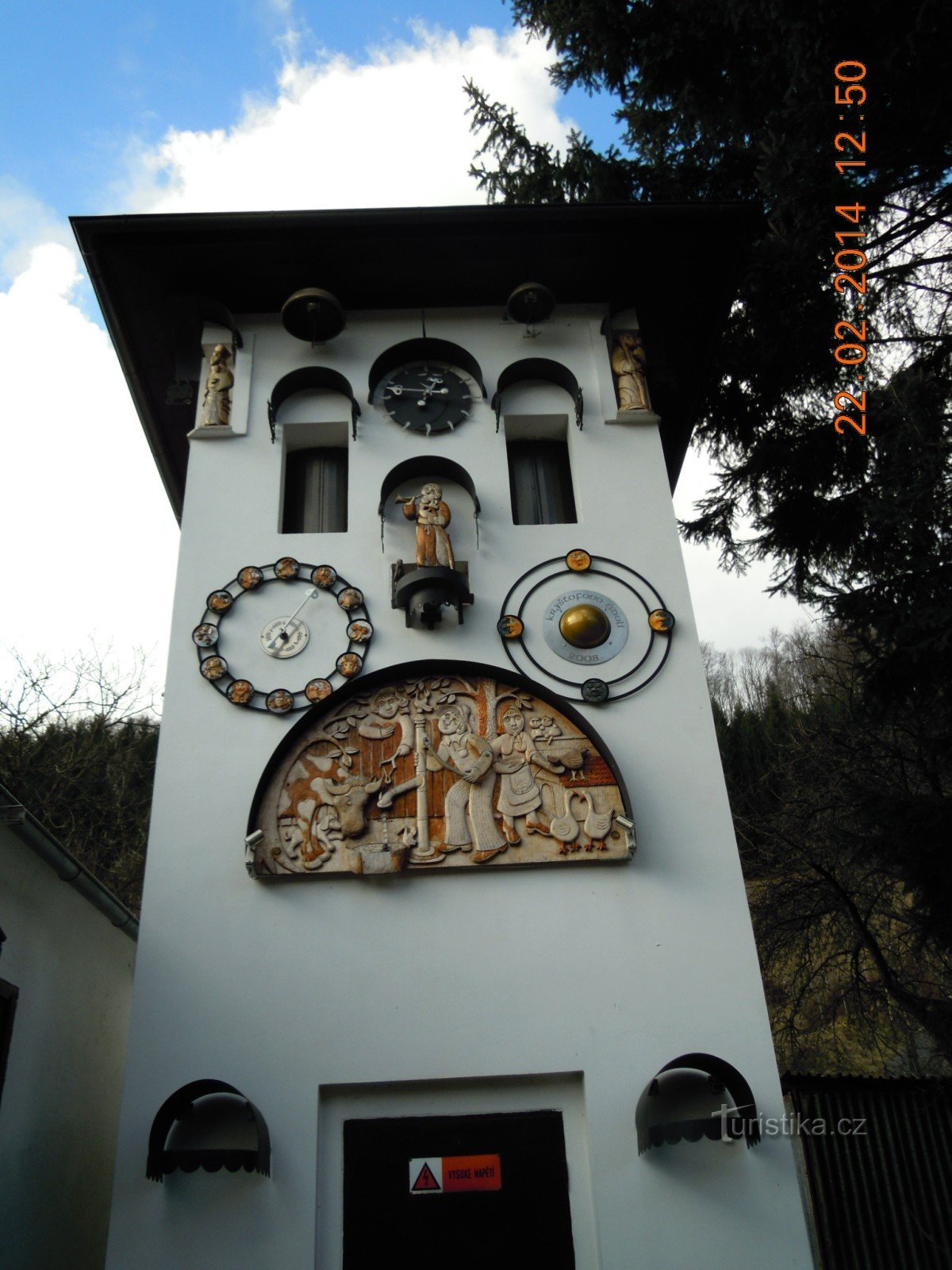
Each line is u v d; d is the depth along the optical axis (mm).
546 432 12133
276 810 9289
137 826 22016
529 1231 8039
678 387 13406
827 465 13484
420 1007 8594
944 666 11055
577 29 13500
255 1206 7918
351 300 12422
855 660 13273
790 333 12867
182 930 8891
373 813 9312
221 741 9750
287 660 10172
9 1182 8453
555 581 10695
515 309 12125
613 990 8711
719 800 9570
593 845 9180
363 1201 8102
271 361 12055
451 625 10406
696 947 8891
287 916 8945
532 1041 8500
